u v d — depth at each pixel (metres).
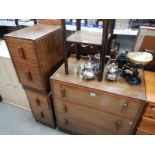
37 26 1.28
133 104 0.97
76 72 1.20
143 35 1.09
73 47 1.38
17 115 1.83
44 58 1.15
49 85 1.32
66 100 1.23
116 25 1.43
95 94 1.05
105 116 1.16
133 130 1.14
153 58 1.14
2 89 1.84
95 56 1.25
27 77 1.25
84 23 1.47
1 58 1.47
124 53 1.18
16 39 1.05
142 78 1.10
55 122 1.61
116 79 1.10
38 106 1.50
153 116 0.98
